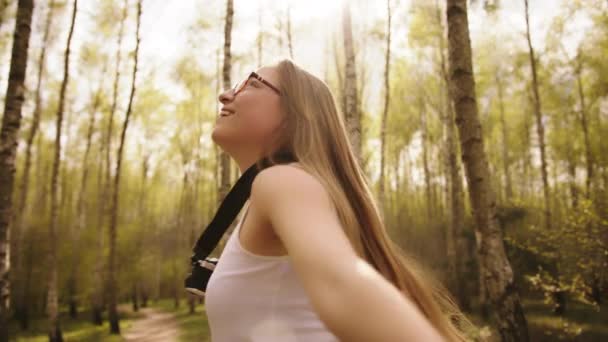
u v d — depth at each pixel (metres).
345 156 0.85
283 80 0.86
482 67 21.25
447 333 0.83
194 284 0.93
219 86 21.88
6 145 6.21
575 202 9.95
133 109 22.73
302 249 0.49
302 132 0.81
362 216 0.82
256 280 0.72
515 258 14.95
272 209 0.58
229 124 0.86
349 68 7.88
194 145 29.44
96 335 15.55
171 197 45.78
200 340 12.93
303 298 0.71
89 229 22.58
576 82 19.56
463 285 14.73
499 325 4.43
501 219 15.29
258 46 19.16
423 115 25.62
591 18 16.38
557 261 8.70
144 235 28.97
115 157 30.44
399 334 0.41
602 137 19.23
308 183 0.59
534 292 15.80
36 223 20.42
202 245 0.95
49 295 13.59
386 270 0.82
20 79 6.43
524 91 21.53
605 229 7.38
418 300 0.83
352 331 0.42
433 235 21.98
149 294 38.94
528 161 28.11
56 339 13.27
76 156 28.22
